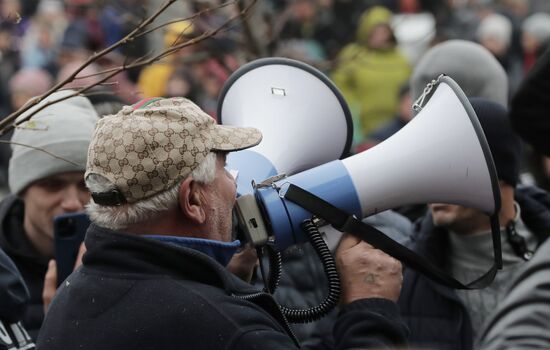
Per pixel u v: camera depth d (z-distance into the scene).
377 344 7.09
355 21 21.81
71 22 20.91
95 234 6.93
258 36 12.81
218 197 6.96
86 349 6.70
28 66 23.89
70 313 6.87
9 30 15.92
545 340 5.61
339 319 7.33
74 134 9.65
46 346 6.89
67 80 7.37
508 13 27.86
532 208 9.48
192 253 6.73
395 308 7.37
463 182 7.25
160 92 17.78
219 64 14.05
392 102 22.44
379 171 7.24
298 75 8.12
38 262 9.70
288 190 7.17
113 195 6.74
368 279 7.40
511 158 9.17
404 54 23.88
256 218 7.18
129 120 6.76
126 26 14.42
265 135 7.91
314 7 21.28
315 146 7.98
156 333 6.59
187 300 6.63
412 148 7.29
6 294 8.10
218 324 6.55
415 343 8.98
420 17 25.58
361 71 22.48
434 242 9.28
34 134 9.63
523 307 5.72
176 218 6.88
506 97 12.38
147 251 6.77
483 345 5.79
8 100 23.58
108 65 15.29
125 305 6.71
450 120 7.29
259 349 6.47
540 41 27.22
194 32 12.95
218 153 6.98
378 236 7.28
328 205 7.18
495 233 7.40
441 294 9.01
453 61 11.97
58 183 9.65
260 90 8.12
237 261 7.73
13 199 10.07
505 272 9.14
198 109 6.99
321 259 7.23
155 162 6.69
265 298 6.83
